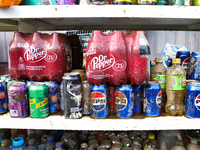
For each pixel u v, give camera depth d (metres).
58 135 1.17
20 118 0.90
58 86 0.99
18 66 1.00
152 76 1.08
